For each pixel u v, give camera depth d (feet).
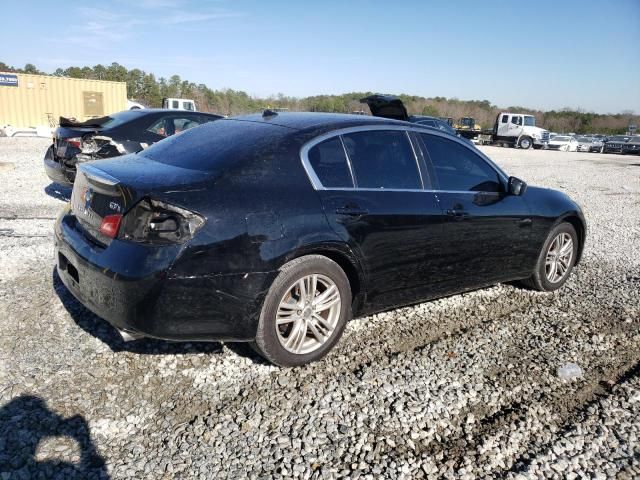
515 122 115.24
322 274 10.78
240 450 8.36
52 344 11.17
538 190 16.24
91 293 9.75
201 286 9.23
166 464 7.95
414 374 11.02
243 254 9.53
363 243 11.24
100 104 90.63
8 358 10.51
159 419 9.02
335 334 11.28
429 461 8.39
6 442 8.16
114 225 9.46
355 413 9.52
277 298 10.12
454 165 13.88
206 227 9.23
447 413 9.72
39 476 7.52
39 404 9.15
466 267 13.76
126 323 9.26
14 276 14.70
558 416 9.86
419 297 13.03
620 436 9.31
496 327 13.74
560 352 12.49
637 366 12.05
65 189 28.89
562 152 110.63
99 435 8.52
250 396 9.84
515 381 11.03
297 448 8.48
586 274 18.85
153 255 8.97
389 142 12.66
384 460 8.34
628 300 16.29
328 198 10.84
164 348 11.34
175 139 12.46
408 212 12.08
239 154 10.48
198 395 9.77
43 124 85.97
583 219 17.04
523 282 16.83
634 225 28.86
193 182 9.57
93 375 10.16
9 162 37.83
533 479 8.11
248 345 11.78
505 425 9.46
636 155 118.73
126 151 23.75
